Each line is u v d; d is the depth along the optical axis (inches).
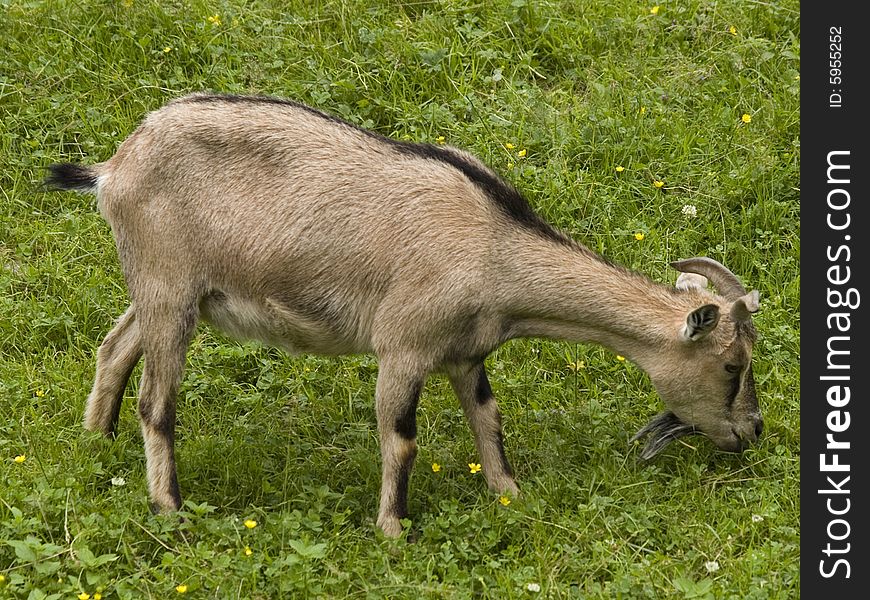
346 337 440.5
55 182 439.8
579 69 656.4
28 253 556.7
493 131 612.4
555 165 594.9
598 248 566.6
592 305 438.6
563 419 494.9
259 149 428.8
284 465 470.9
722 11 682.2
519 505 437.4
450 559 408.2
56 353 518.9
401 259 423.2
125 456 467.2
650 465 473.1
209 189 428.1
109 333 473.4
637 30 675.4
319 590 392.2
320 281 430.0
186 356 473.7
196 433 487.2
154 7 647.1
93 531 405.7
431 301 422.3
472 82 641.6
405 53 644.7
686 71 649.6
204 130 427.8
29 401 486.3
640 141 610.5
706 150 612.4
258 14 665.0
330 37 654.5
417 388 431.5
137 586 392.8
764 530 435.2
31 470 446.0
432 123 611.8
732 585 402.0
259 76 628.1
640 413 503.8
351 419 502.3
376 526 432.5
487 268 427.2
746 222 580.4
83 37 640.4
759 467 469.4
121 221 434.0
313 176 427.8
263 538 413.4
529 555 414.0
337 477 468.8
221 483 459.2
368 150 432.8
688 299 445.1
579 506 436.1
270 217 427.5
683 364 442.9
